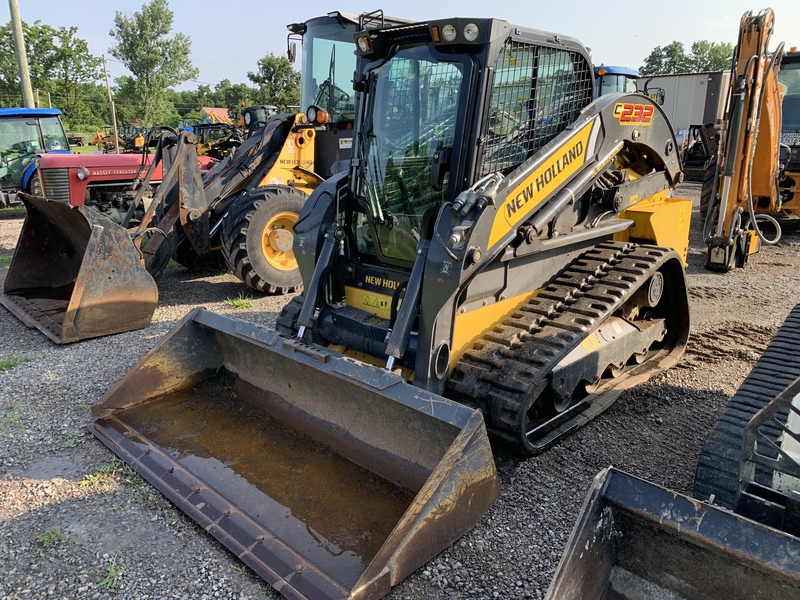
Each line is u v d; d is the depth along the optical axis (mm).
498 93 3619
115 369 4902
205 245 6840
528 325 3775
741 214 8227
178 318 6270
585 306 3914
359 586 2352
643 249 4516
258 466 3307
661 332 5027
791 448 2182
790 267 8359
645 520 1998
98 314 5559
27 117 14070
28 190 13250
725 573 1893
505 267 3789
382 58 3920
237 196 7453
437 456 2998
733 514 1868
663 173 5027
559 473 3496
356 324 3898
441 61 3570
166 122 62812
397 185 3906
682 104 20406
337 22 7488
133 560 2750
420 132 3764
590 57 4219
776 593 1807
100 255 5512
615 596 2104
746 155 6992
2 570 2693
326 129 7930
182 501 3055
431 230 3742
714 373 4863
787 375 3221
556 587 1825
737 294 7039
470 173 3531
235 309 6578
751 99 6766
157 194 6457
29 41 43562
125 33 60188
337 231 4059
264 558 2643
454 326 3498
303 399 3641
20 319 5973
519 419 3293
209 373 4168
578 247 4445
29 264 6660
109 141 22453
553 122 4066
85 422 3996
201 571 2686
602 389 4391
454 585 2633
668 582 2023
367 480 3166
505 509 3160
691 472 3514
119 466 3447
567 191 3881
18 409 4188
